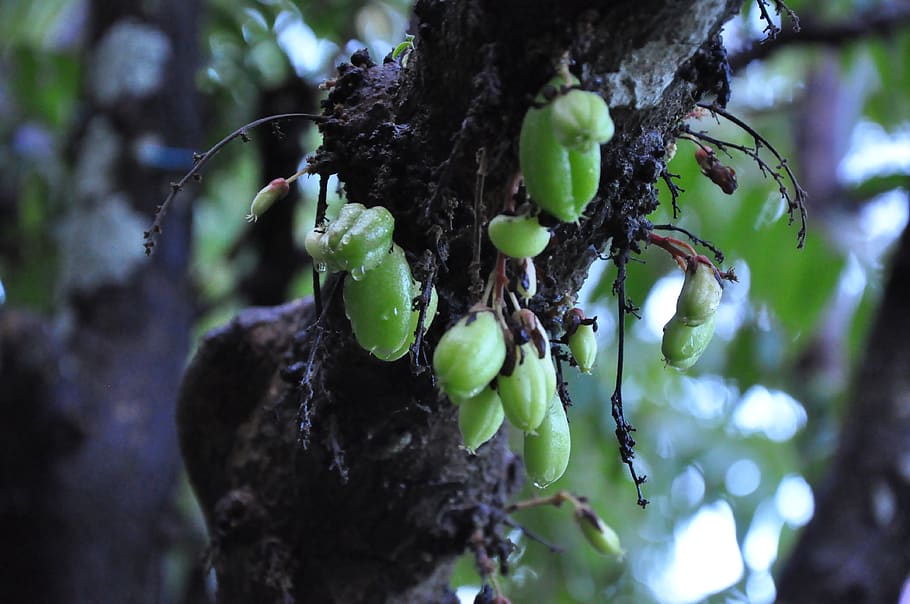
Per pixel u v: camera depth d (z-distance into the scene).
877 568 3.34
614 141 1.61
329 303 1.72
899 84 4.83
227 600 2.43
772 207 4.52
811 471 5.15
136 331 3.73
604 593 5.52
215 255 5.80
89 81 4.08
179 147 4.03
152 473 3.59
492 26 1.49
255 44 4.74
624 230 1.70
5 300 4.32
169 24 4.12
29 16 5.53
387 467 2.11
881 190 4.70
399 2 4.88
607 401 4.72
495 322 1.50
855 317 4.77
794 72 5.79
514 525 2.31
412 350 1.67
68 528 3.40
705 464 5.60
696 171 4.35
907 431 3.43
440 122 1.65
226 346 2.39
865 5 4.40
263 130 4.34
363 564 2.28
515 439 4.25
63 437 3.44
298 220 4.83
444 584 2.44
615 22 1.46
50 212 4.24
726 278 1.80
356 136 1.72
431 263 1.67
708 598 5.76
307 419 1.69
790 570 3.47
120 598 3.45
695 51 1.53
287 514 2.29
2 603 3.39
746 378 4.91
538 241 1.48
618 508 5.46
